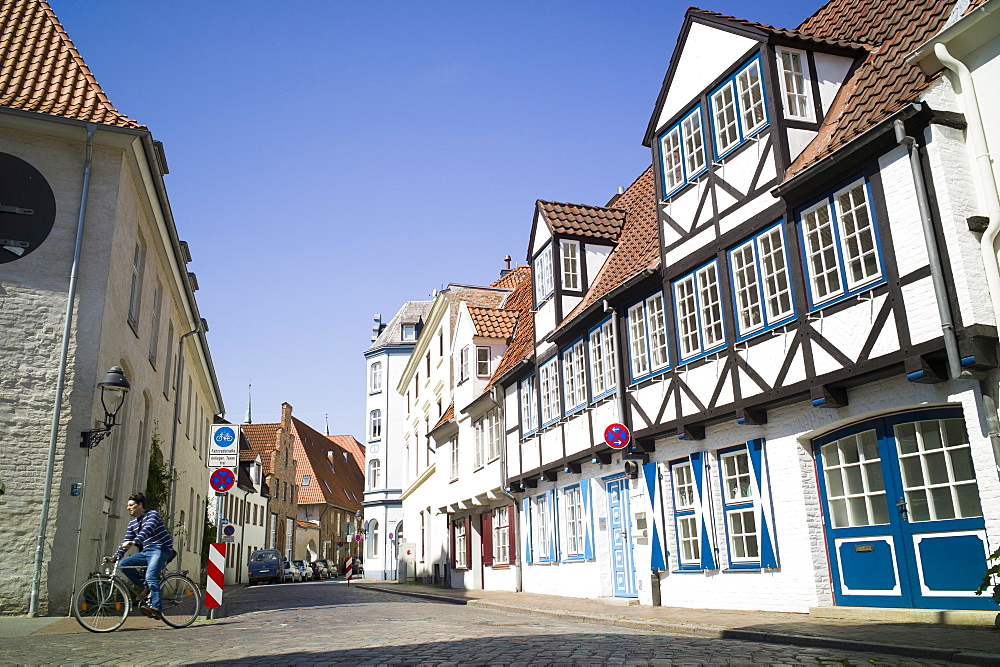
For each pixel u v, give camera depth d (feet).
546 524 70.64
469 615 47.60
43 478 42.73
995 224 30.50
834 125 39.83
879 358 33.47
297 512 222.69
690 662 23.45
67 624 37.32
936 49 32.83
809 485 39.06
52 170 46.47
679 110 49.39
